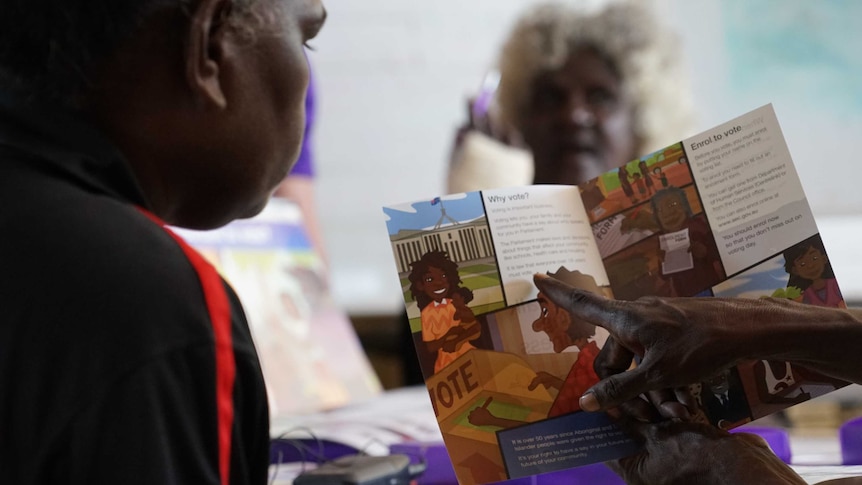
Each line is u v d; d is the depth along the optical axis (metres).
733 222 0.77
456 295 0.76
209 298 0.54
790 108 2.69
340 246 2.76
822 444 1.16
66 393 0.49
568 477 0.93
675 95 2.34
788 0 2.65
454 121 2.77
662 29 2.38
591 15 2.27
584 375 0.76
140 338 0.50
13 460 0.51
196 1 0.60
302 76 0.68
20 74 0.60
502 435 0.75
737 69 2.68
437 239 0.76
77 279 0.52
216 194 0.67
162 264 0.53
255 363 0.56
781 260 0.76
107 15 0.58
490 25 2.75
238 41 0.64
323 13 0.72
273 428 1.18
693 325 0.68
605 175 0.81
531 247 0.78
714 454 0.70
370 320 2.72
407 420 1.24
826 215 2.68
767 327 0.68
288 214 1.55
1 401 0.51
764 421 1.38
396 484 0.87
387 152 2.77
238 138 0.65
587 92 2.26
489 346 0.76
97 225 0.54
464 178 2.35
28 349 0.51
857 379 0.70
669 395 0.76
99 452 0.48
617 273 0.79
